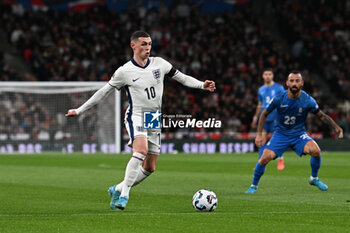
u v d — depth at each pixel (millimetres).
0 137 87312
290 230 23141
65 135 87938
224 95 101375
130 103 29422
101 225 24328
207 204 28312
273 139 37500
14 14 115250
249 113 99062
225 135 93062
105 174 51656
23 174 51531
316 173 38406
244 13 123125
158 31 117438
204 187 40812
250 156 77500
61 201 33062
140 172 30234
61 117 88000
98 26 116500
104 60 109875
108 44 112250
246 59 114250
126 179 28531
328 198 34156
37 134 87812
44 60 108562
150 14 120625
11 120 87562
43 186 41500
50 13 115938
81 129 87625
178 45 115500
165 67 29547
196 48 115438
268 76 55031
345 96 111812
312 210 28906
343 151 88000
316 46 119188
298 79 36281
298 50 118812
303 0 127375
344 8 126125
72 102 88500
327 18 125125
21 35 111375
